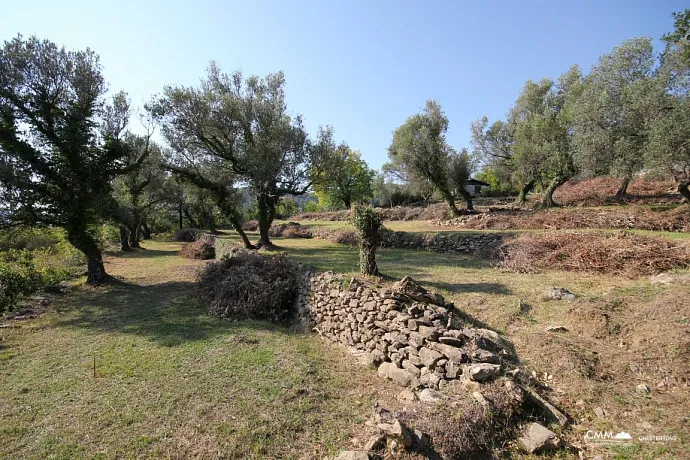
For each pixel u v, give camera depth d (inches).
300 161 697.6
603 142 522.0
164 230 1491.1
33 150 406.9
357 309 258.1
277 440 147.9
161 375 207.5
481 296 298.0
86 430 154.8
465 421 144.9
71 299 408.8
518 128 893.8
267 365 219.1
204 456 136.8
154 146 786.2
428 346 201.0
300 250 676.1
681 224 457.1
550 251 403.9
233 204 738.2
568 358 196.4
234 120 658.8
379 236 353.1
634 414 158.6
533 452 141.6
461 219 795.4
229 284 358.6
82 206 446.3
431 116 895.1
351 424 160.2
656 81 462.3
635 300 251.8
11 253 561.0
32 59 405.1
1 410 172.6
